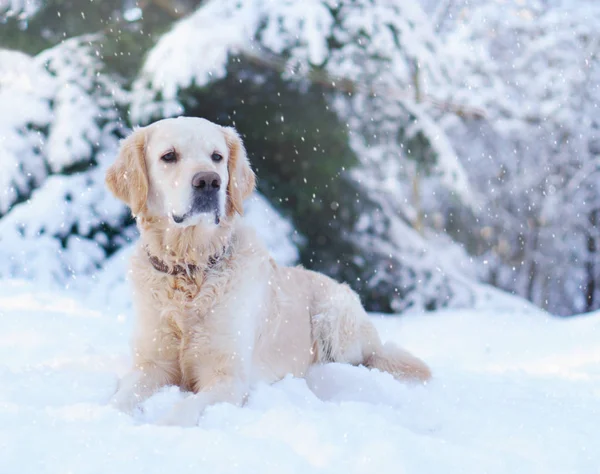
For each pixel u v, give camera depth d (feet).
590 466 8.14
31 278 33.76
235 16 34.30
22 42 39.32
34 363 13.44
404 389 12.89
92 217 35.24
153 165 12.61
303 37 34.04
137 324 12.60
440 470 7.34
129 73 36.32
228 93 37.93
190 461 7.16
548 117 52.49
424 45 36.73
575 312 62.59
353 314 15.15
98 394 11.11
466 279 42.75
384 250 42.68
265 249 13.52
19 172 36.04
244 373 12.07
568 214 58.39
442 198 58.44
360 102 39.14
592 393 13.46
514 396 12.85
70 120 34.96
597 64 52.80
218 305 12.13
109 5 39.37
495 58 53.26
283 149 39.83
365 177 42.55
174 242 12.19
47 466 6.89
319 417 9.02
